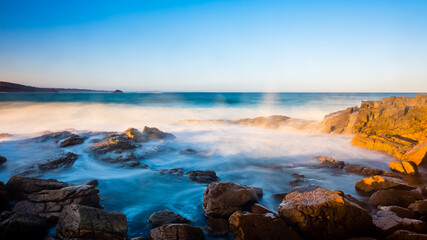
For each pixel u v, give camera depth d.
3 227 5.92
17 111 32.47
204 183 10.85
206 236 7.23
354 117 19.41
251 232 6.29
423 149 12.10
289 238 6.32
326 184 10.62
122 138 15.80
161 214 7.87
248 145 17.25
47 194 7.80
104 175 11.25
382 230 6.53
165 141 17.80
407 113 16.84
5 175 10.75
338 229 6.45
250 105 48.88
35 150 14.25
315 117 32.69
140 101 56.94
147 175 11.38
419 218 7.38
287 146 16.95
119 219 6.68
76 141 15.54
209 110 40.09
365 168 11.78
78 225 6.00
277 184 10.95
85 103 47.75
